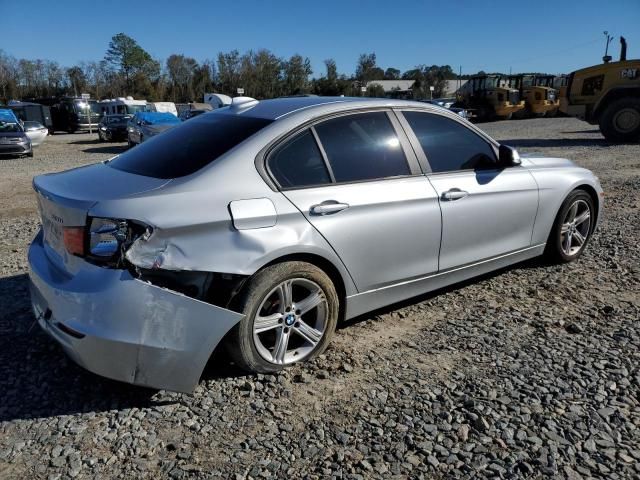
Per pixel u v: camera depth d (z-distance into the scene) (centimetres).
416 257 375
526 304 425
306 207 317
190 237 280
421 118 393
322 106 351
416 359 342
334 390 309
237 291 297
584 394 300
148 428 276
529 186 449
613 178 1009
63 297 276
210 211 286
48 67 7619
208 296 290
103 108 4169
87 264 275
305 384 315
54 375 326
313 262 331
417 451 258
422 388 310
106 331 265
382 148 364
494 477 240
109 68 7756
